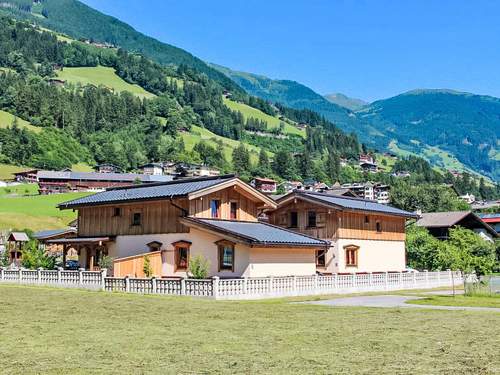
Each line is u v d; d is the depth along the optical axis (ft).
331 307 85.51
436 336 56.39
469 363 43.93
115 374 40.86
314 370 41.93
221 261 119.55
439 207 365.61
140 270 123.03
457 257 127.44
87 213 147.43
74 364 44.06
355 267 156.87
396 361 44.88
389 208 176.24
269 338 55.62
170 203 127.13
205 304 87.20
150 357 46.68
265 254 118.42
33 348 50.34
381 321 68.03
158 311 77.56
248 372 41.39
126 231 137.39
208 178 138.21
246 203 138.92
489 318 70.54
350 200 171.42
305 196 157.69
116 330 60.54
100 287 111.45
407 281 142.20
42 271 124.26
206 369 42.42
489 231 245.65
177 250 126.41
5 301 89.56
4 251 211.41
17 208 370.53
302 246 124.06
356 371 41.55
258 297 101.24
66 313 74.90
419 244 186.70
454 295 112.78
